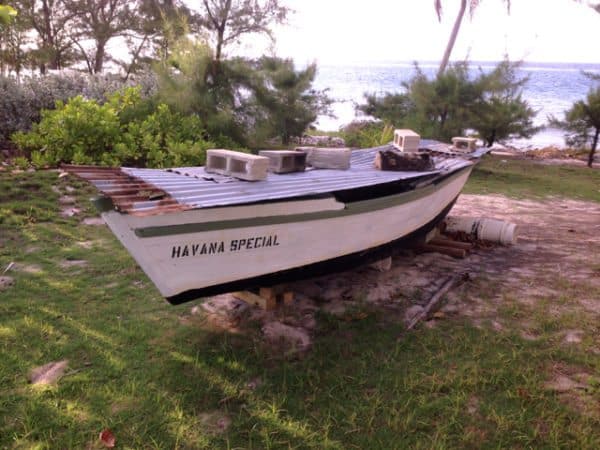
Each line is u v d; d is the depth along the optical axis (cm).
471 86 1641
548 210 1076
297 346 444
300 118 1530
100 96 1311
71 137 1009
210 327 472
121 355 416
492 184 1378
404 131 775
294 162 526
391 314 512
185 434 331
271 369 407
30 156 1079
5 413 343
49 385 371
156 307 507
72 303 505
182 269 388
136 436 326
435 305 529
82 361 405
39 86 1252
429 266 664
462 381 387
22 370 388
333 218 482
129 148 1048
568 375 404
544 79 12219
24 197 827
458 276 611
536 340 456
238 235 408
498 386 387
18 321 461
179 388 376
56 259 618
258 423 343
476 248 756
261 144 1345
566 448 324
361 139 1791
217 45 1268
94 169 423
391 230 585
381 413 357
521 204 1129
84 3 2125
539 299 555
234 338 452
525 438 330
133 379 384
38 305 495
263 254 435
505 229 778
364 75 12244
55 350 417
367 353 430
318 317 496
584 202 1187
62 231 712
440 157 784
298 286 575
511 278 624
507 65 1689
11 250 635
